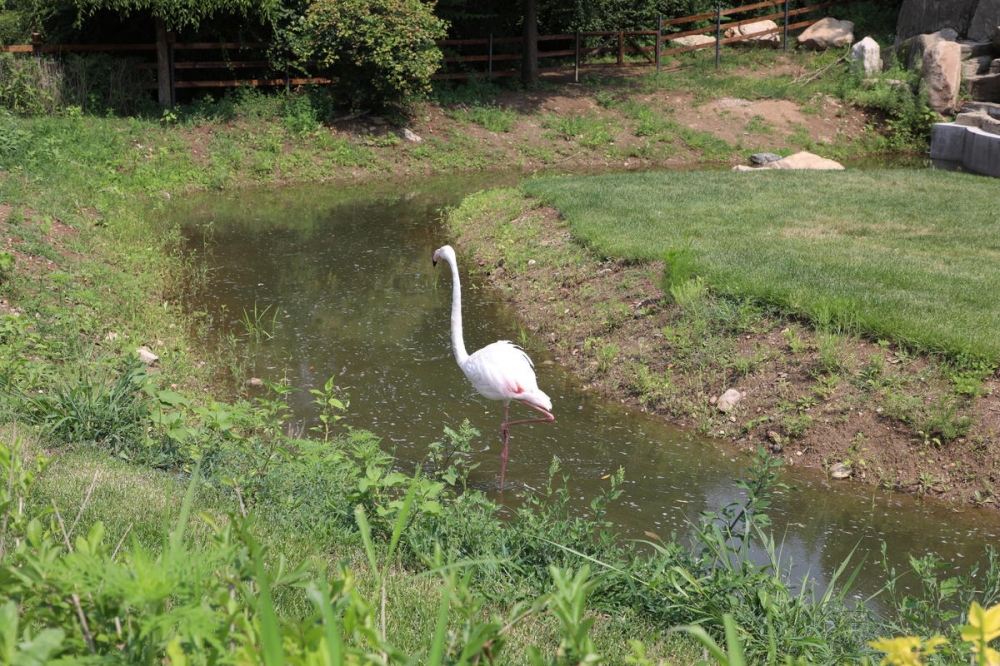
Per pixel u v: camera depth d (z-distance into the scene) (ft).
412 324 37.78
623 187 53.72
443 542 18.08
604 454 26.96
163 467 21.56
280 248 50.03
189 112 74.08
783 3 108.17
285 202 62.80
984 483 24.79
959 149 77.00
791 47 101.86
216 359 32.86
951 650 13.93
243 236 52.65
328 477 20.40
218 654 7.21
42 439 21.11
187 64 75.87
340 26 73.87
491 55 91.15
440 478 24.36
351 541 17.74
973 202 48.11
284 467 20.97
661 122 84.38
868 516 23.99
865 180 55.62
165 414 23.62
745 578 16.57
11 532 12.42
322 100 77.20
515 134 81.61
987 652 6.61
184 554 7.88
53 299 32.83
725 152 80.43
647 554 21.30
